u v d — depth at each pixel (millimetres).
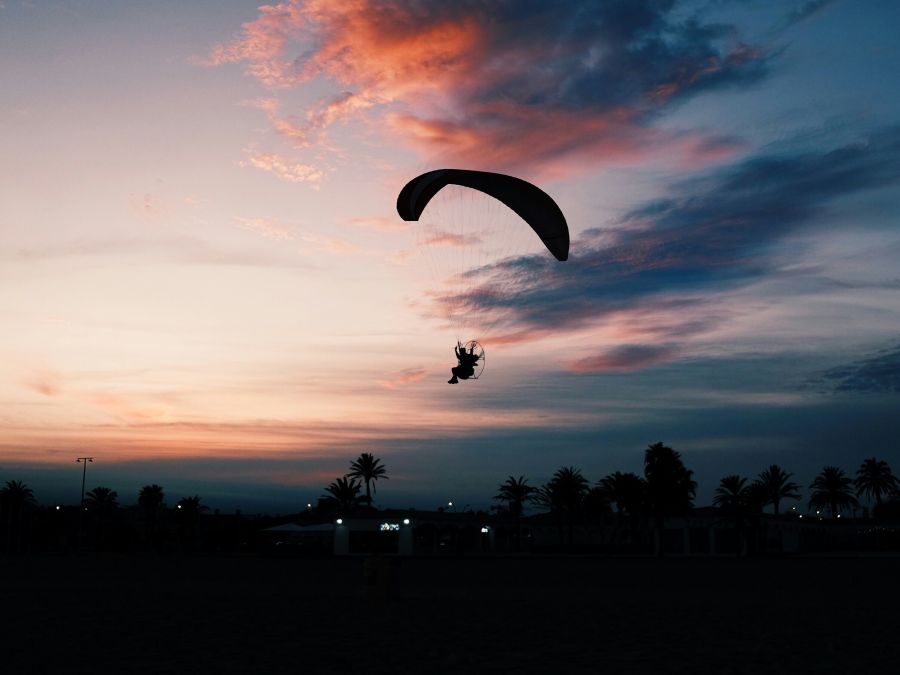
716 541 116938
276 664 15078
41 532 141125
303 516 124812
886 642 18188
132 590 33406
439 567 59656
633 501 106250
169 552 118375
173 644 17625
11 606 26203
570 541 117688
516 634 19469
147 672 14250
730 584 39125
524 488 121812
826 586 37625
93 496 149375
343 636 18984
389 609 25688
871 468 140000
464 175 32844
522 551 130125
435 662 15344
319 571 51188
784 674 14172
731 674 14148
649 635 19359
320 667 14781
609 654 16391
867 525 129625
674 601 29000
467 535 122375
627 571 53375
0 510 133875
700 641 18328
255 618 22812
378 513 103438
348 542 99812
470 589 35188
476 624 21531
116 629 20188
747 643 18031
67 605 26609
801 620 22750
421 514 104750
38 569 52500
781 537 122000
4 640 18203
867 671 14484
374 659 15680
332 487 124188
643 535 117750
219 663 15188
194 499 139500
